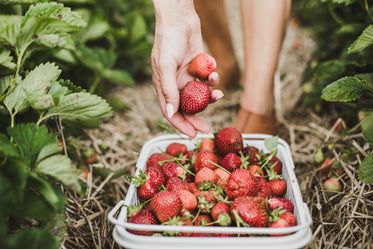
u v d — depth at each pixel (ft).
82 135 2.49
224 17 2.99
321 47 2.97
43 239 1.46
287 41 4.00
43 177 1.63
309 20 3.74
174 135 2.20
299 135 2.80
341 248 1.86
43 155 1.59
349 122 2.52
